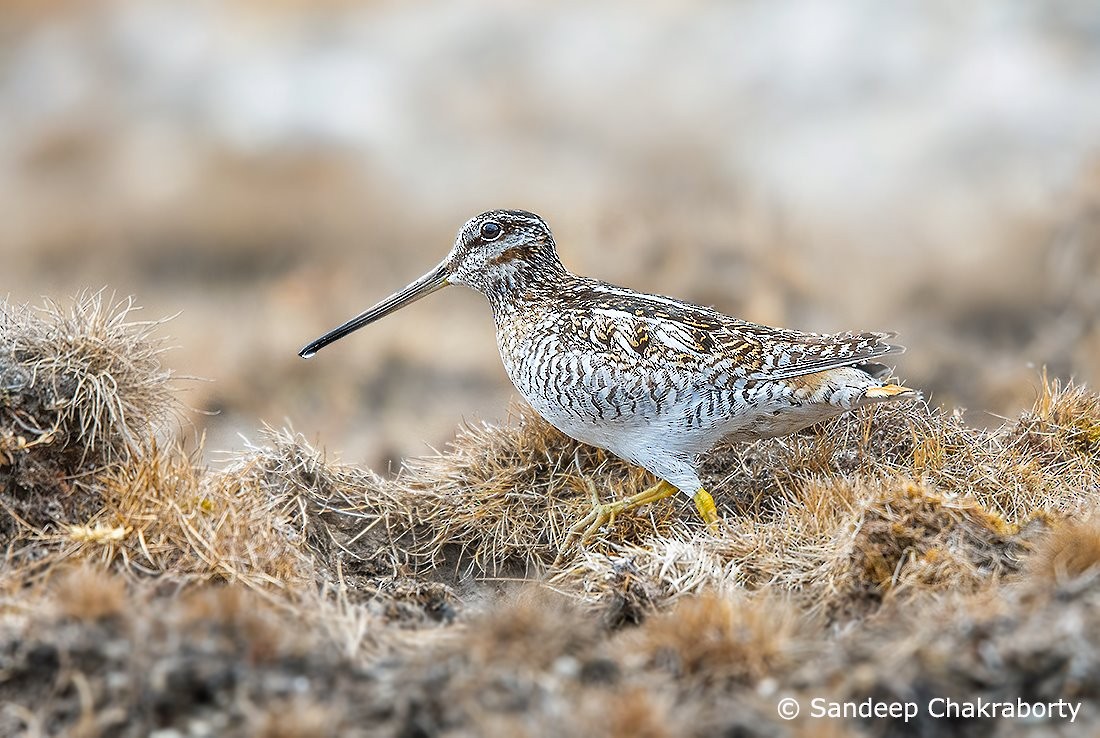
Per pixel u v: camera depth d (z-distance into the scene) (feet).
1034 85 82.64
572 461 36.65
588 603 29.37
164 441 34.83
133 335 33.86
